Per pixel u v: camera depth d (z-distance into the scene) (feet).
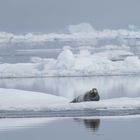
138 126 263.49
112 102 353.72
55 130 253.65
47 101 370.94
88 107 343.05
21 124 277.44
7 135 238.27
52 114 320.29
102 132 243.81
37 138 228.84
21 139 226.58
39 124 276.82
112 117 304.09
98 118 300.40
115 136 230.48
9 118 304.30
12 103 357.20
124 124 272.10
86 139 223.30
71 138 227.20
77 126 267.39
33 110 336.08
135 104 347.77
